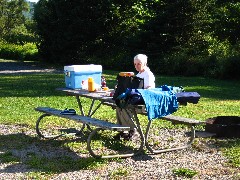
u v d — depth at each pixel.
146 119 10.26
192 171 6.12
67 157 6.97
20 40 57.28
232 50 28.38
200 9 31.16
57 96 14.71
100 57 35.69
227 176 6.00
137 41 32.28
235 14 31.55
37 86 18.03
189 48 30.56
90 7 35.50
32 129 9.22
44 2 40.81
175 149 7.46
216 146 7.79
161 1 32.19
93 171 6.24
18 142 8.07
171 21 31.39
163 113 6.79
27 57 43.03
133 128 8.05
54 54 36.53
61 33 35.91
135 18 36.88
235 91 18.39
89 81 8.20
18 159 6.86
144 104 6.77
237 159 6.86
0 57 46.69
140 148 7.16
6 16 81.81
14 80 20.98
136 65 7.72
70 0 35.47
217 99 15.13
